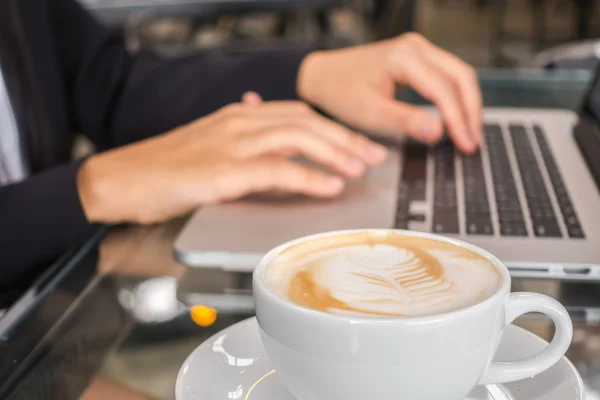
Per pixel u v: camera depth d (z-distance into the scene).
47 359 0.33
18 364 0.33
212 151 0.60
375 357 0.24
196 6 1.76
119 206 0.56
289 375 0.26
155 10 1.76
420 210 0.51
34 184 0.58
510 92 0.95
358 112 0.79
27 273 0.55
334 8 1.82
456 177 0.59
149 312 0.38
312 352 0.25
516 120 0.79
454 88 0.75
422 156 0.67
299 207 0.53
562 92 0.94
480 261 0.29
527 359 0.27
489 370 0.27
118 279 0.43
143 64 1.02
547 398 0.26
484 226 0.47
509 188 0.55
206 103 0.90
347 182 0.59
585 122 0.74
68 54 1.03
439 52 0.79
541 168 0.61
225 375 0.28
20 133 0.86
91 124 0.99
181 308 0.39
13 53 0.86
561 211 0.50
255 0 1.76
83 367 0.32
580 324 0.35
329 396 0.26
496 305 0.25
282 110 0.67
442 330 0.24
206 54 1.00
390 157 0.67
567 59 1.10
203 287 0.42
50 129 0.90
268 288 0.27
